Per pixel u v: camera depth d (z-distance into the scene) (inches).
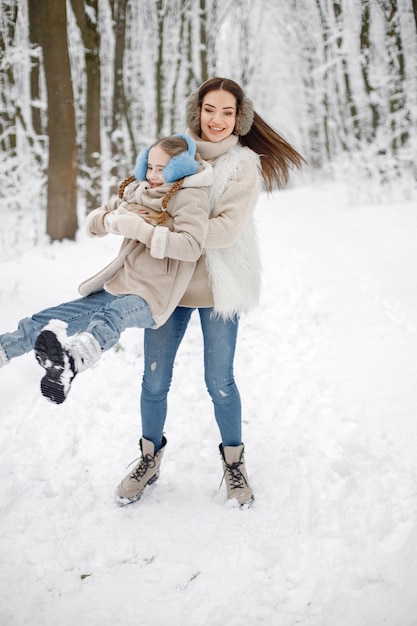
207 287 96.7
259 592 79.6
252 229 101.3
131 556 88.7
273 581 81.7
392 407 127.4
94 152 405.1
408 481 99.3
